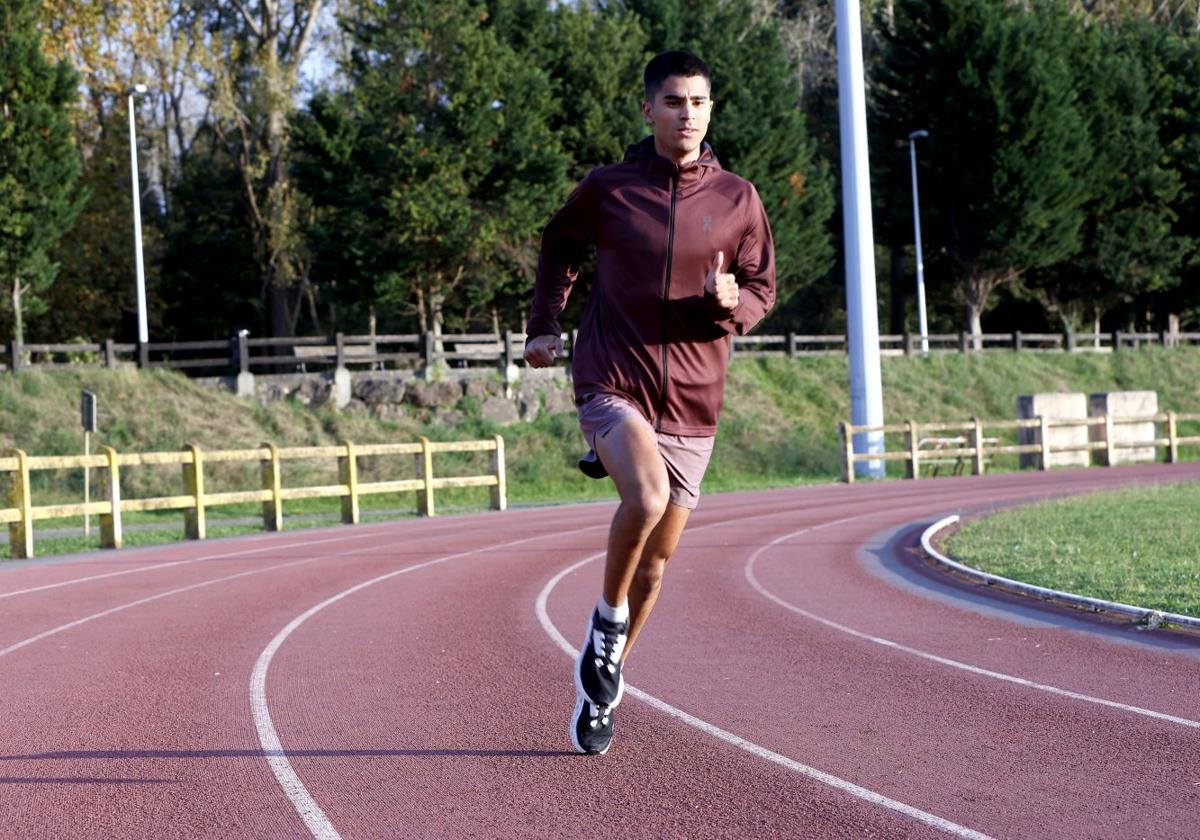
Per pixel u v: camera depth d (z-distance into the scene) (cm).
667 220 480
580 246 518
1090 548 1216
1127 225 5088
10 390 2881
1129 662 739
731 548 1480
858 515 1916
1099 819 444
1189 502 1659
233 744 587
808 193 4700
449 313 4541
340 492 2108
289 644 869
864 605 1004
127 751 580
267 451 1997
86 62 4328
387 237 3691
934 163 4856
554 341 526
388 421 3194
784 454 3425
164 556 1588
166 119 5100
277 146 4491
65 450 2755
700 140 486
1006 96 4672
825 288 5850
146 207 4684
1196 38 5438
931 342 4766
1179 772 503
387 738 590
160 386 3081
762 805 469
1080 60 5112
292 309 5231
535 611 1005
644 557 516
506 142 3753
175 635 923
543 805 476
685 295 482
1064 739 561
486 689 700
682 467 496
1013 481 2689
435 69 3656
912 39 4850
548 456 3212
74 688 733
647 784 500
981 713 616
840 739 569
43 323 4275
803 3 5931
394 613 1010
